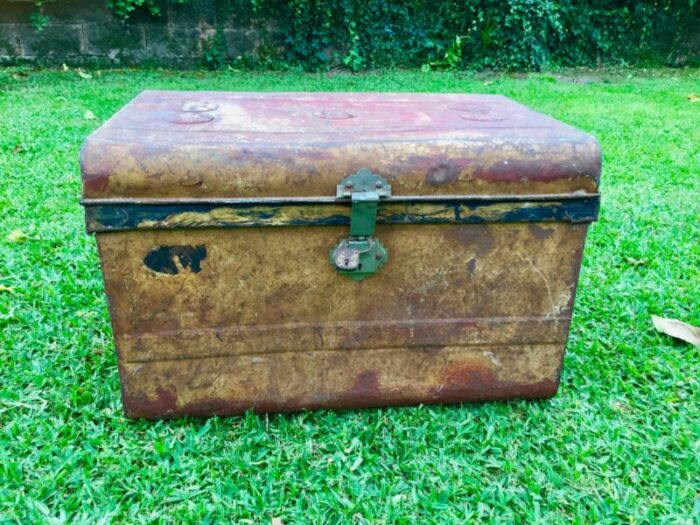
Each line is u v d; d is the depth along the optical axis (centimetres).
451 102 211
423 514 150
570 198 156
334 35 808
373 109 193
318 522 146
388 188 149
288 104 199
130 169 140
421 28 836
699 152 429
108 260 149
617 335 221
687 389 195
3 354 202
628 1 880
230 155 144
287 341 165
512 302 169
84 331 215
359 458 164
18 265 254
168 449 164
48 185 341
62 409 179
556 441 172
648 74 839
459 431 175
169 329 159
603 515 150
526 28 819
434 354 174
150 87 602
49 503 149
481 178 152
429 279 163
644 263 271
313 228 152
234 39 779
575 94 624
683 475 162
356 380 174
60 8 712
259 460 164
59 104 508
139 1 698
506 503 153
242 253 153
